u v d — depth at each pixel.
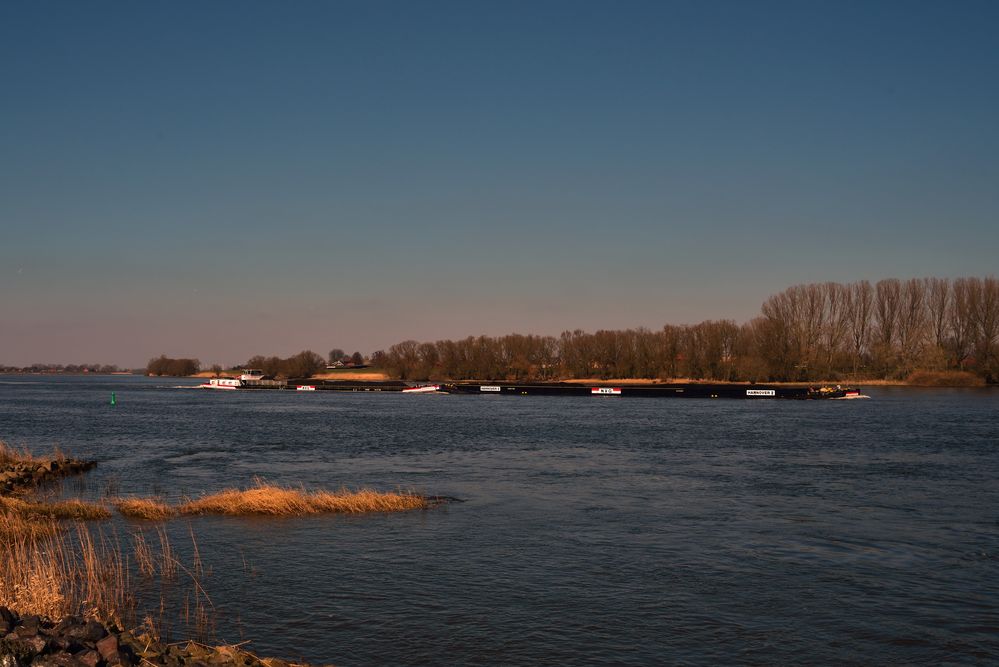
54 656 12.93
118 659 13.45
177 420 93.44
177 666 14.33
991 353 150.62
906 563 24.97
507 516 31.91
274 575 23.17
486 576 23.25
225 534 28.38
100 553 25.36
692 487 39.62
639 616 19.91
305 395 183.62
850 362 160.75
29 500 35.03
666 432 73.06
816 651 17.81
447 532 28.91
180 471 46.69
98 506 31.81
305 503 32.34
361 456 54.19
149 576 22.86
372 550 26.20
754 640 18.39
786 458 52.12
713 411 107.75
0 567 19.80
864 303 159.38
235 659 15.17
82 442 65.50
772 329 156.50
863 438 66.06
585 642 18.16
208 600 20.81
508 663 16.95
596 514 32.41
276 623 19.17
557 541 27.61
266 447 60.66
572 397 160.50
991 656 17.69
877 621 19.70
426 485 40.44
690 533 28.97
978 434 69.19
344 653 17.38
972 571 24.08
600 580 22.94
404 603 20.77
